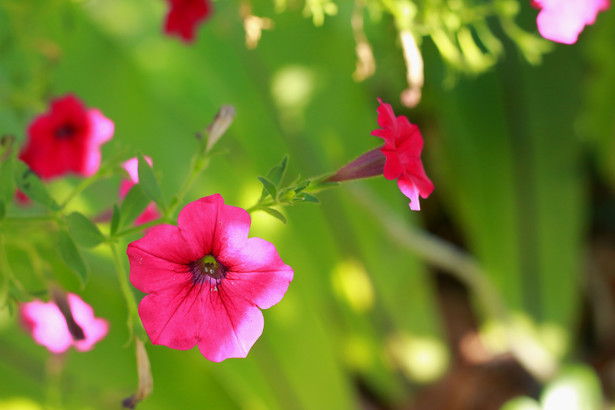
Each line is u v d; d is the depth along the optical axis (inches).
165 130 36.6
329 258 38.1
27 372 31.6
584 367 39.1
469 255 47.6
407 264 39.4
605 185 49.4
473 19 24.7
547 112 40.0
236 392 34.3
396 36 26.5
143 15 39.8
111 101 36.6
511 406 40.0
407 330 39.8
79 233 19.6
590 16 22.1
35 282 28.0
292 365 34.5
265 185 18.8
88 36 37.5
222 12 29.8
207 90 38.1
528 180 40.8
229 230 18.6
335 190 37.8
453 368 43.1
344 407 35.0
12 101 25.7
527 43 25.9
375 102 39.4
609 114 41.4
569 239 40.8
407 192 19.2
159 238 18.3
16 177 20.4
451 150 42.2
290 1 25.6
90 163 25.6
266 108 38.2
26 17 27.2
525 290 40.7
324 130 38.2
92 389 32.4
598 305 45.6
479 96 39.7
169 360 34.9
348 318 39.2
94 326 23.0
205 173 35.3
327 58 39.1
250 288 18.8
